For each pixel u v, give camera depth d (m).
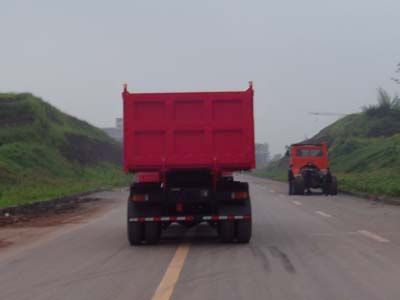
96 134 91.56
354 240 16.05
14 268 12.79
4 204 29.30
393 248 14.54
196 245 15.87
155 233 16.05
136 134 15.66
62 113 84.94
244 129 15.59
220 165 15.55
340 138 87.62
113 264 13.09
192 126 15.61
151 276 11.57
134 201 15.85
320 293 9.84
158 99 15.64
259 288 10.28
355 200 33.81
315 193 42.66
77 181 56.56
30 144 60.84
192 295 9.85
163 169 15.65
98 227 21.20
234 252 14.44
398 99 86.00
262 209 27.30
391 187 34.78
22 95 71.50
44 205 32.50
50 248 15.85
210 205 16.02
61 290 10.48
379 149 66.75
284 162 121.25
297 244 15.58
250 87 15.58
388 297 9.52
